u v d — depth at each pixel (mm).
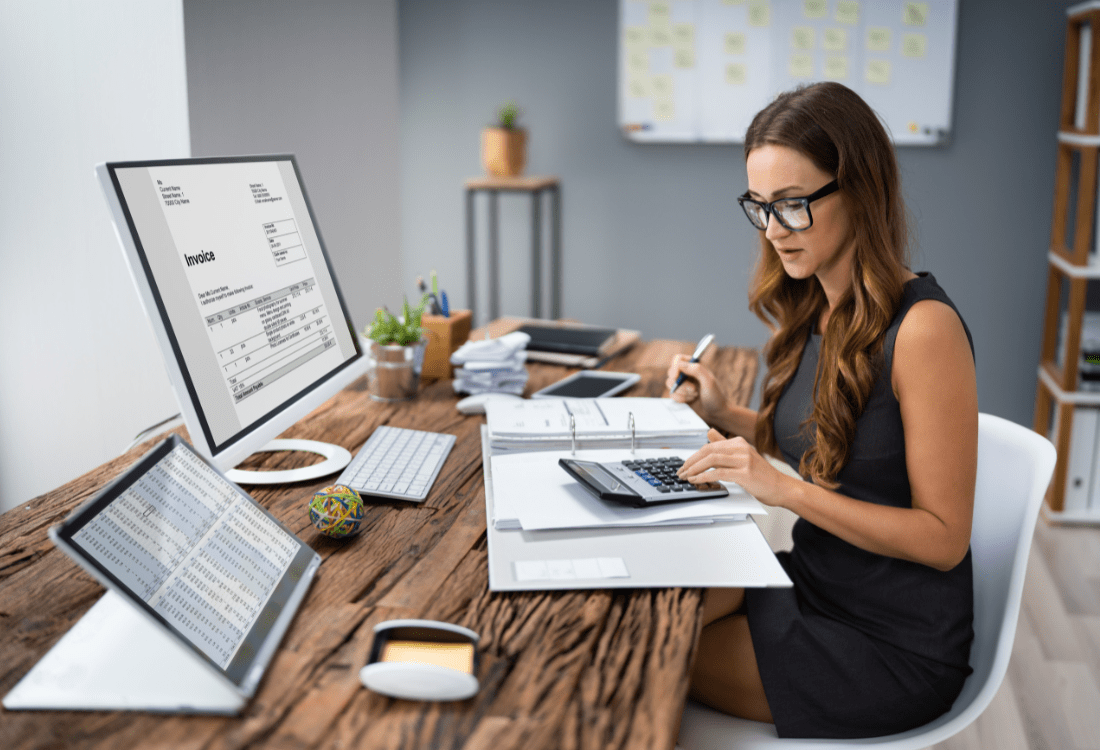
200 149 1886
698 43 3346
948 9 3105
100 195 1850
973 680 1072
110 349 1961
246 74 2033
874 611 1081
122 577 690
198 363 968
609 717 671
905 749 994
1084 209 2635
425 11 3621
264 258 1151
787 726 1021
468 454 1296
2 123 1826
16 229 1864
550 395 1588
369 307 2744
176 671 698
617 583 871
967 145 3213
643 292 3643
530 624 807
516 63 3574
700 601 847
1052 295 3023
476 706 684
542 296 3764
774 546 1568
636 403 1411
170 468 825
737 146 3422
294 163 1302
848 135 1050
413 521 1054
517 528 994
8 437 1994
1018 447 1164
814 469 1130
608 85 3496
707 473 1034
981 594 1165
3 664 726
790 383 1299
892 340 1052
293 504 1090
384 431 1354
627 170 3551
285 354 1160
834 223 1085
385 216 2811
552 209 3623
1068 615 2223
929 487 1016
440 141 3727
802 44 3252
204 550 792
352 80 2543
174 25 1799
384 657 745
